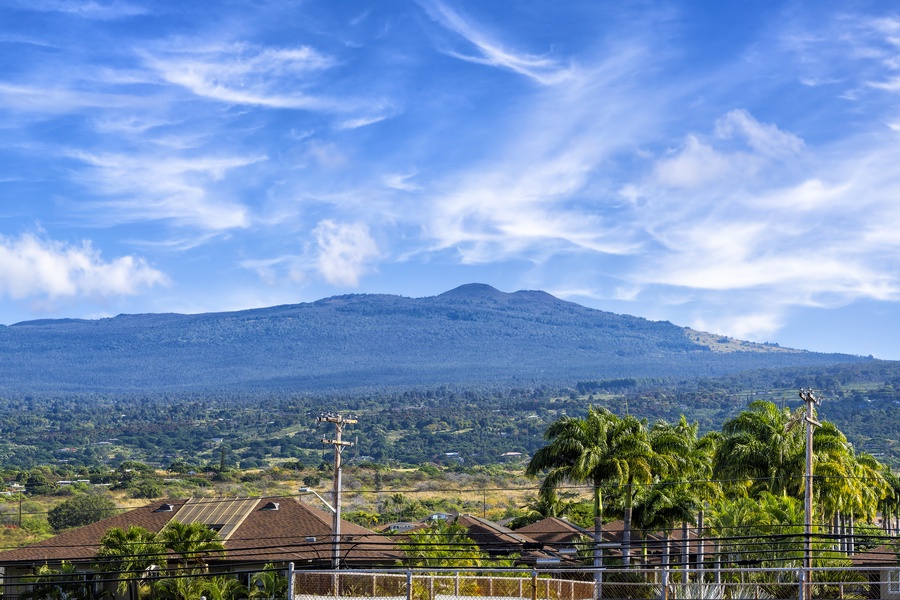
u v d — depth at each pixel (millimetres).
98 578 49094
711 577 46562
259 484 183000
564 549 63594
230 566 54875
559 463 62250
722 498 62875
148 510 64812
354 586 40219
